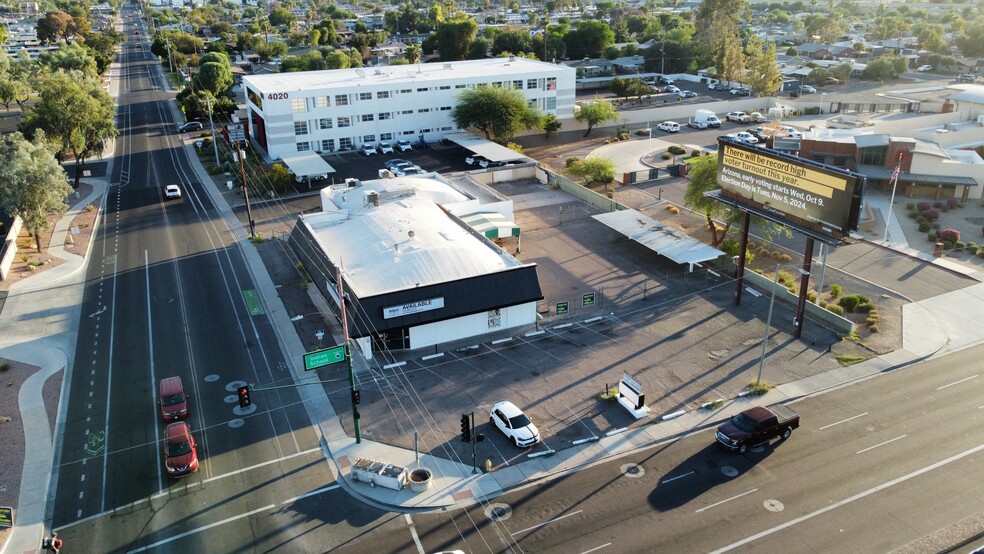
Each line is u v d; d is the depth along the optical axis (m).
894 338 49.62
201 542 31.16
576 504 33.47
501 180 92.25
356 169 97.25
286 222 76.06
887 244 68.00
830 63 179.62
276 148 102.88
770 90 140.38
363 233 58.50
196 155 107.00
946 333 50.31
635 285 59.00
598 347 48.78
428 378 45.06
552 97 120.81
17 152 62.62
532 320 52.53
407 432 39.38
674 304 55.31
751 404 41.81
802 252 66.31
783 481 34.91
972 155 87.69
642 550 30.38
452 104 113.38
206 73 143.00
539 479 35.44
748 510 32.84
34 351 48.38
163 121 133.25
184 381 44.47
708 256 58.62
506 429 38.56
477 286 49.53
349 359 36.62
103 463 36.69
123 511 33.19
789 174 47.47
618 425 39.84
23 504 33.69
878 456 36.62
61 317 53.62
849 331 50.34
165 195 86.25
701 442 38.28
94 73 153.88
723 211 63.72
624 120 127.06
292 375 45.22
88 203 83.44
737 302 54.88
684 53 181.75
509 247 67.75
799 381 44.25
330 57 165.75
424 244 54.00
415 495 34.22
